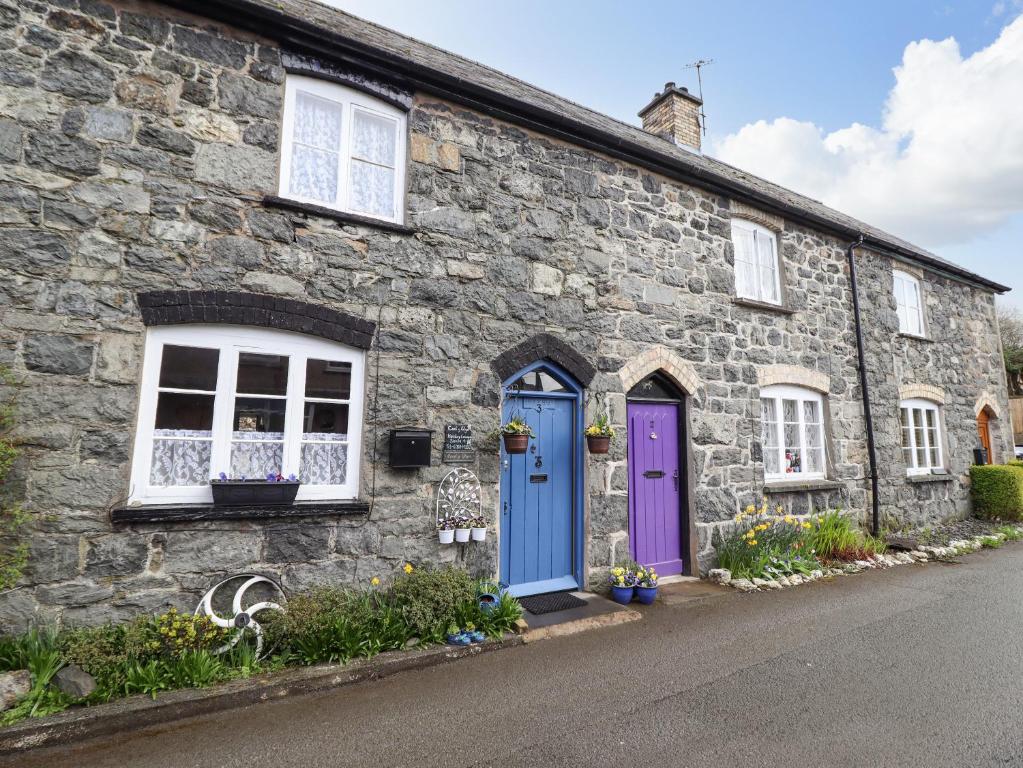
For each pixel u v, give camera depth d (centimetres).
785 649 450
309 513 450
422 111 549
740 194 764
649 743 311
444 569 502
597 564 597
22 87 400
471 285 550
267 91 481
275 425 466
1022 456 1944
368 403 489
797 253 845
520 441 533
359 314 493
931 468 1024
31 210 393
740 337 747
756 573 654
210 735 317
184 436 435
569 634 483
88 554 386
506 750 304
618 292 645
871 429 883
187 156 443
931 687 381
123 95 428
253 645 399
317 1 669
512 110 587
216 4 454
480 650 441
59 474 384
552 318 595
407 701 360
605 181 656
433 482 509
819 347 845
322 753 300
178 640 368
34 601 370
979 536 913
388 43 627
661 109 1024
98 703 329
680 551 680
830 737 317
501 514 557
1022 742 312
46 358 387
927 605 567
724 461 707
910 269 1044
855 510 849
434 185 543
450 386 528
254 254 457
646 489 661
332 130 523
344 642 400
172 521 408
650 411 675
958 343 1122
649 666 416
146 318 416
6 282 382
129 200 421
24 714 313
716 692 374
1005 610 550
